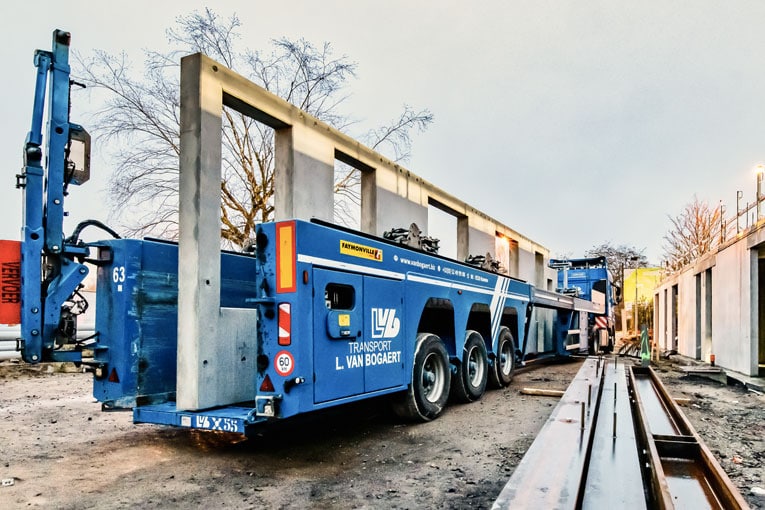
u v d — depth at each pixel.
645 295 50.75
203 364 5.01
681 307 18.88
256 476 4.70
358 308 5.59
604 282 21.89
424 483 4.50
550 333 14.74
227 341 5.30
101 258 5.62
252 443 5.90
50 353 5.23
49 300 5.23
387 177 8.26
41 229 5.26
